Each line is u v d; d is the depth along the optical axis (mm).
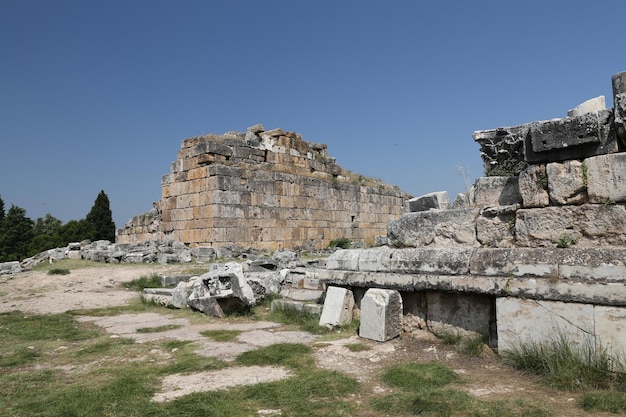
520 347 5988
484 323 6676
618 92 5891
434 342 7074
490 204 7516
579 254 5855
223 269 10445
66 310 11289
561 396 4859
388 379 5441
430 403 4562
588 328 5527
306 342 7418
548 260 6039
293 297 10602
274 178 24750
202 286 10617
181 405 4645
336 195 29000
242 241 22750
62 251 21594
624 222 5797
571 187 6238
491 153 8312
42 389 5336
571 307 5680
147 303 11938
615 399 4535
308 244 26500
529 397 4816
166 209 24312
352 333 7773
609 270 5512
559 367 5309
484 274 6566
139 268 17359
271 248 24188
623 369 5168
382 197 33125
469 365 6051
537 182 6613
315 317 9062
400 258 7629
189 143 23328
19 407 4730
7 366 6355
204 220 22281
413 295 7496
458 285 6715
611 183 5922
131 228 27953
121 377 5637
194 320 9797
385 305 7230
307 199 26797
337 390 5094
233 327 8906
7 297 13203
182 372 5883
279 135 26312
